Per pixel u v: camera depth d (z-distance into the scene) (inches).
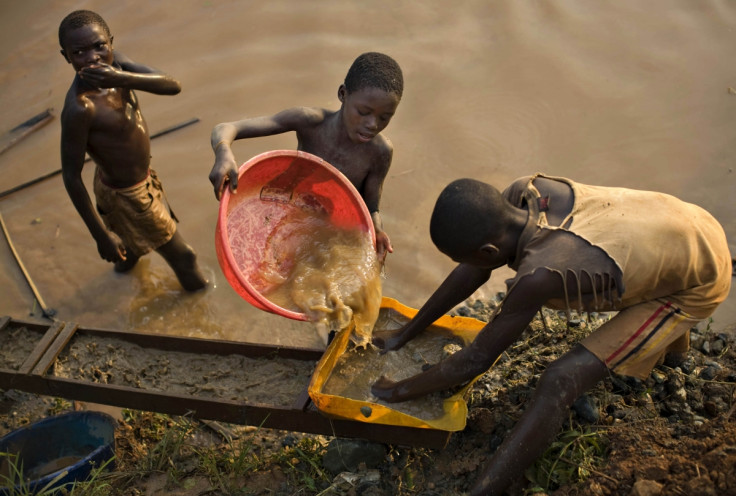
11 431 147.3
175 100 247.1
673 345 140.3
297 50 264.5
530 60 255.6
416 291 190.7
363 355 140.9
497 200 109.7
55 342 153.4
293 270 138.2
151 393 137.8
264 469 141.2
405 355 141.8
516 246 113.7
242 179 130.3
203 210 214.4
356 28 273.7
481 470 130.6
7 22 282.5
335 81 250.2
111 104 159.0
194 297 196.5
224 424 154.3
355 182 151.5
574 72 249.6
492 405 141.4
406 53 260.7
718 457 112.0
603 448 127.0
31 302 195.0
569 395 118.3
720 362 151.6
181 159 228.1
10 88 255.6
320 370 131.3
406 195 213.3
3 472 137.9
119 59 169.6
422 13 279.4
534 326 162.9
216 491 136.9
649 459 119.3
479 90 245.1
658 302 120.0
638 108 234.5
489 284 194.4
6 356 155.0
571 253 109.7
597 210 114.7
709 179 208.1
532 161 219.3
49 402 161.3
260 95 246.5
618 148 221.1
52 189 224.1
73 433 143.8
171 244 184.2
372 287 134.3
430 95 244.1
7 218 215.6
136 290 198.5
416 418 120.8
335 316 124.8
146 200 173.5
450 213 107.5
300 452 138.3
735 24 265.0
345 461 135.5
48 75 259.9
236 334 186.9
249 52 264.7
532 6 279.4
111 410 159.3
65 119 153.3
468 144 226.1
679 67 248.8
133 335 157.5
